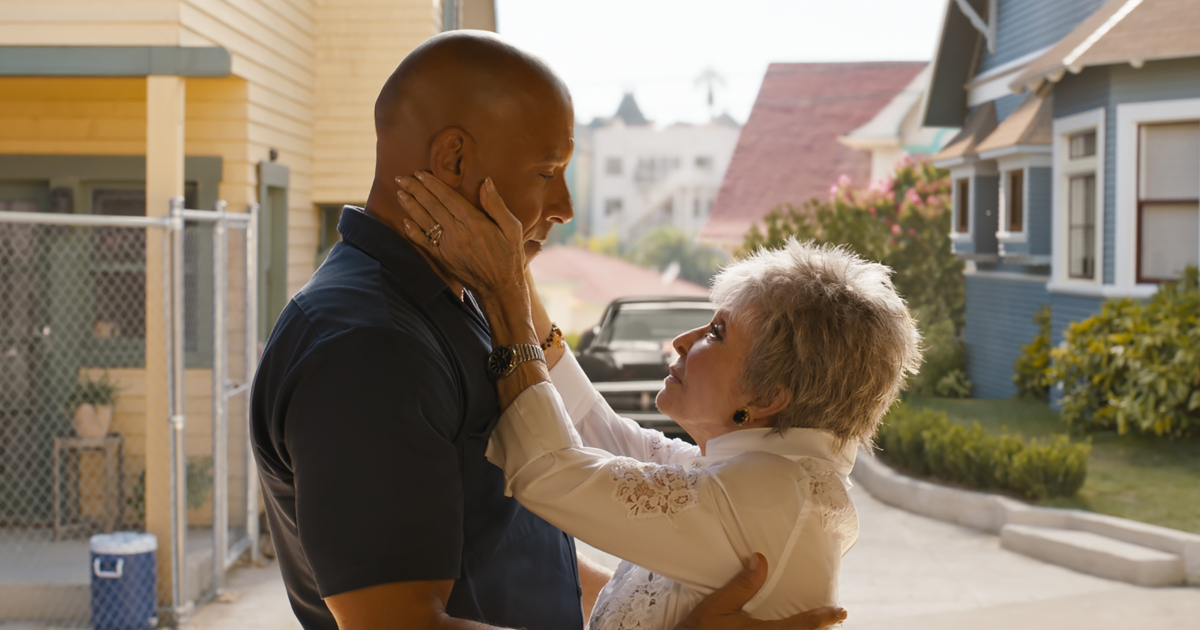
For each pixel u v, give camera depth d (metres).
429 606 1.11
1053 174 9.80
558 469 1.32
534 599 1.42
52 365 6.00
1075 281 9.45
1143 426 7.60
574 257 32.00
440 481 1.14
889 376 1.46
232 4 5.40
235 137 5.73
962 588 5.33
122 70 4.78
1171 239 8.57
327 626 1.30
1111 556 5.47
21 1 4.82
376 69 6.58
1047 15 10.92
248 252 5.57
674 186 32.59
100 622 4.48
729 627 1.35
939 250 13.07
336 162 6.68
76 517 5.91
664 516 1.34
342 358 1.12
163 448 4.73
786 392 1.43
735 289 1.49
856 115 24.44
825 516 1.41
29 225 6.08
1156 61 8.50
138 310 6.15
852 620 4.79
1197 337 7.52
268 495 1.32
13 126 6.12
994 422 9.41
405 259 1.26
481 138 1.25
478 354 1.31
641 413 6.53
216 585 5.04
